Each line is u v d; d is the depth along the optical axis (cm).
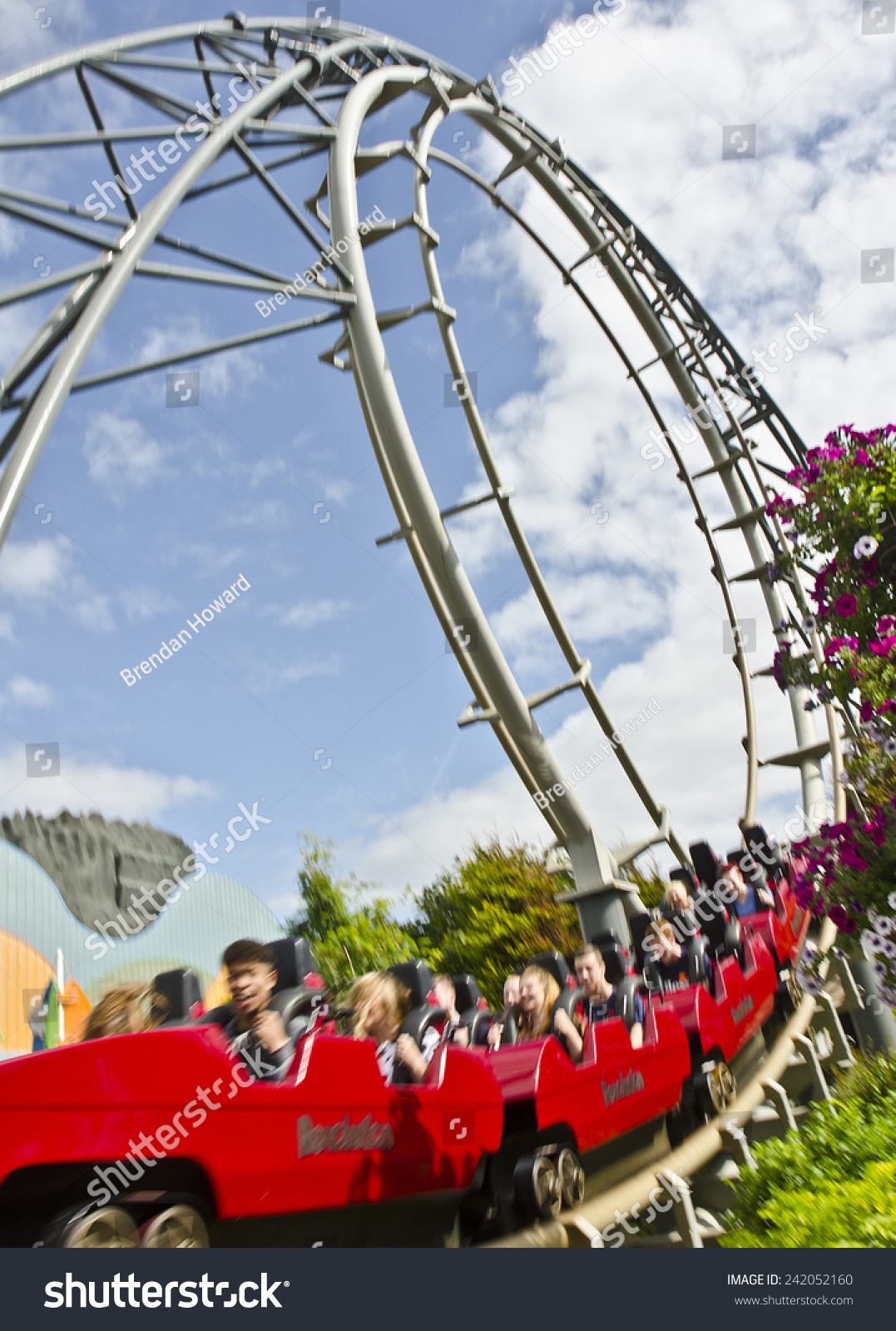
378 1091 442
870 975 1280
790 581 1992
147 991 442
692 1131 782
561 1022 613
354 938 1520
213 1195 356
